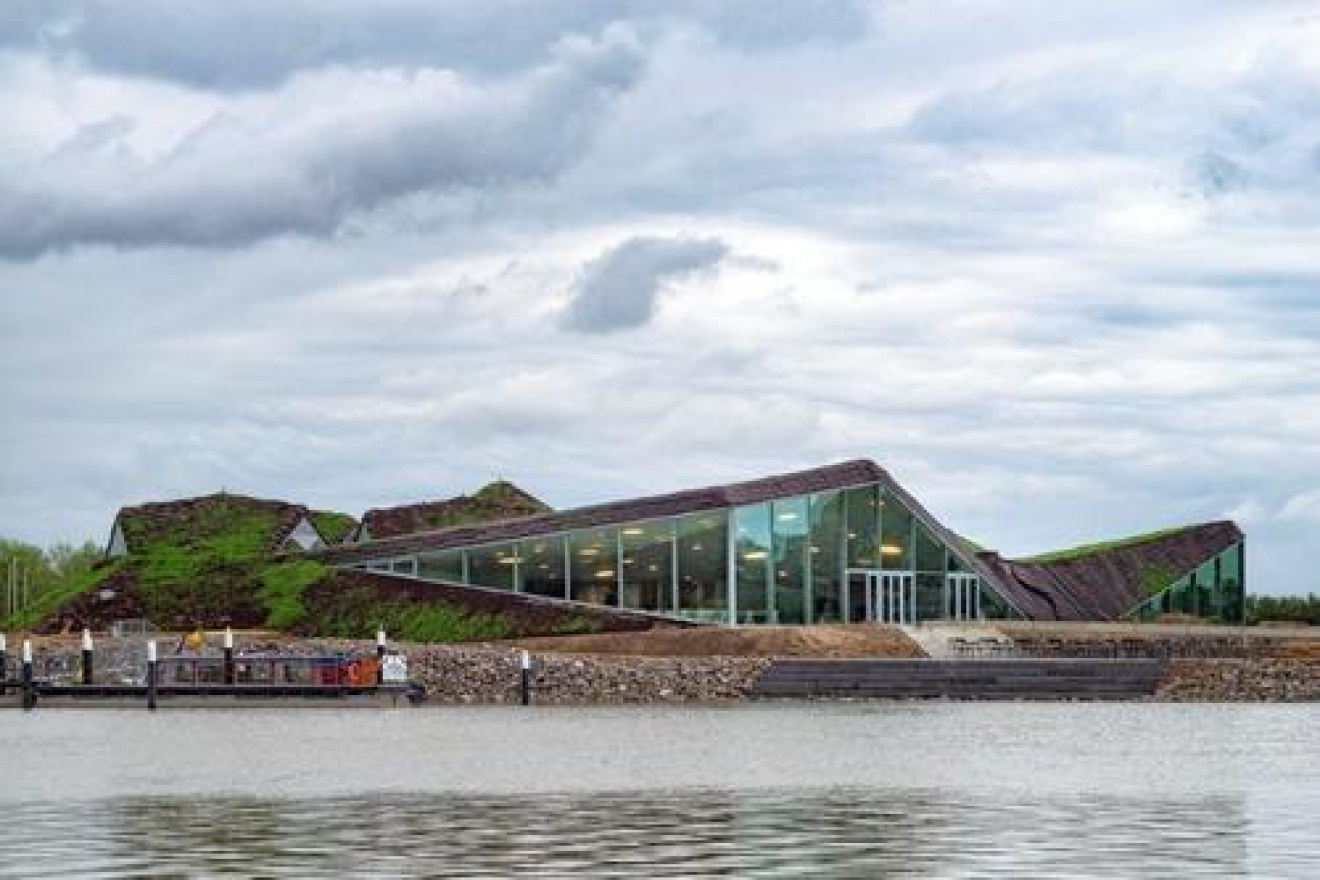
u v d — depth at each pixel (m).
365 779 38.09
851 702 73.81
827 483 93.19
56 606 99.56
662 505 89.62
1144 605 113.69
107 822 30.22
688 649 83.56
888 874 24.11
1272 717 62.22
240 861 25.47
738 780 37.56
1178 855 25.77
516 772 39.72
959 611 99.56
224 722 60.81
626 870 24.55
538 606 89.62
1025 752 45.44
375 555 94.44
